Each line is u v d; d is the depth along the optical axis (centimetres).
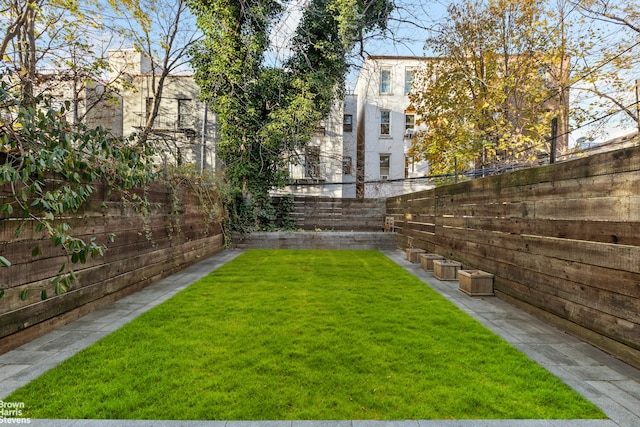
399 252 886
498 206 440
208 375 219
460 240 558
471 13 935
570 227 309
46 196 255
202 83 934
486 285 445
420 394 199
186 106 1413
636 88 788
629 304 246
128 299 420
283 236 959
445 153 984
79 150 312
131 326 313
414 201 815
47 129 277
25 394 195
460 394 199
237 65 887
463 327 315
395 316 345
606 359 254
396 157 1719
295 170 1520
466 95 977
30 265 281
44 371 226
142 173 405
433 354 254
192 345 267
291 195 1116
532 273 366
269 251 891
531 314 365
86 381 211
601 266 272
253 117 945
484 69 962
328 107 1057
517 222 396
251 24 848
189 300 403
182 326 312
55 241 252
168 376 217
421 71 1092
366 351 258
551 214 337
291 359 243
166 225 559
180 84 1412
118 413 179
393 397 196
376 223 1148
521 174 389
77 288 344
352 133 1709
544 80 908
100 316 351
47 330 300
